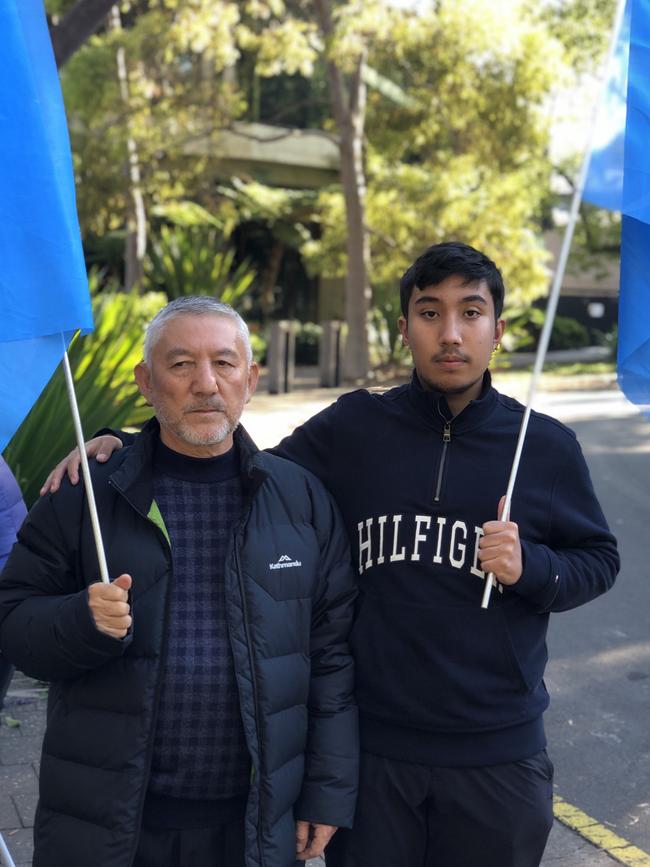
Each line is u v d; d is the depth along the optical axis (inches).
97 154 695.1
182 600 88.9
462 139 762.8
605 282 1275.8
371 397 100.7
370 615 95.3
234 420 89.5
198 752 88.4
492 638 92.5
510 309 899.4
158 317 89.4
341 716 93.4
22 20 86.7
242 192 963.3
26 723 177.3
